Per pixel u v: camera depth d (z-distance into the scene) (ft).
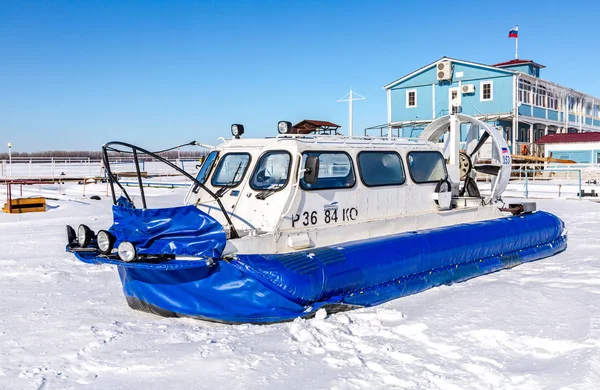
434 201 29.14
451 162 33.32
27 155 404.98
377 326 18.45
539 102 147.84
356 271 21.59
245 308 19.62
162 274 20.80
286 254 20.74
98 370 15.20
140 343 17.24
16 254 36.11
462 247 26.84
